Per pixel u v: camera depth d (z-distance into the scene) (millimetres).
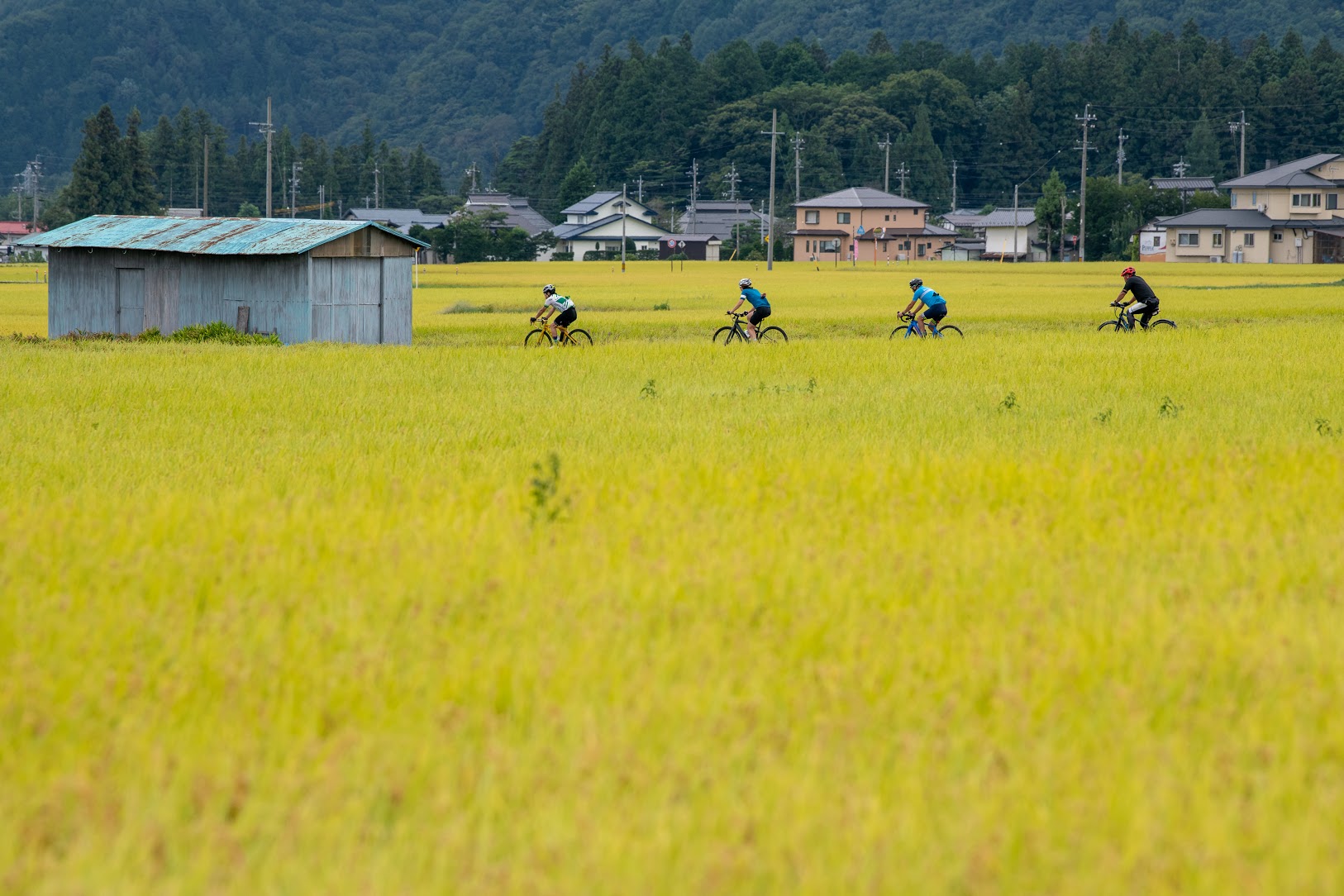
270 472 37562
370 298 110875
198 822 15430
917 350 81562
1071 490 33375
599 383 65812
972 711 18719
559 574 24938
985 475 35625
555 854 14570
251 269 109000
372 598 23594
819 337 116875
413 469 38438
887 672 19938
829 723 17703
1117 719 18141
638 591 23812
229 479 36844
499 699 18969
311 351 84062
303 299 107000
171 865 14695
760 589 24250
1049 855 14609
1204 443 43250
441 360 76438
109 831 15156
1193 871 14445
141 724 17797
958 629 22000
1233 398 57000
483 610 22797
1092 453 40625
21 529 28344
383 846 15102
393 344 111062
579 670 19547
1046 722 18203
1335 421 49438
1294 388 60344
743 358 77375
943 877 14195
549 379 67688
